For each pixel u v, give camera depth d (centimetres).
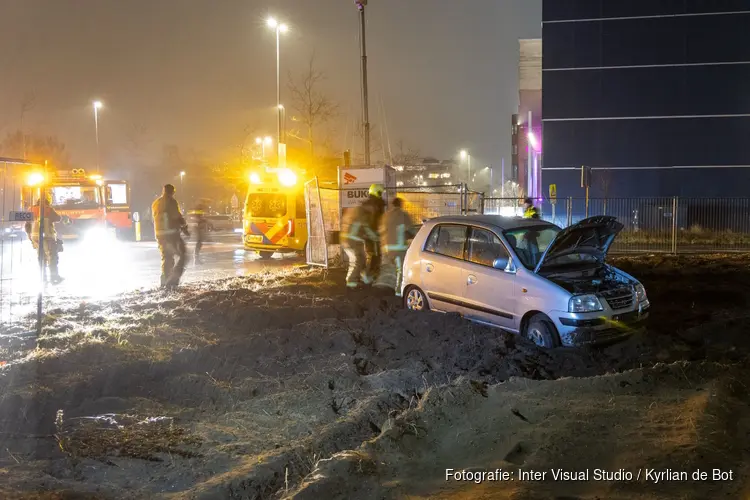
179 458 468
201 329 872
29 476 429
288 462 452
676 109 3328
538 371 693
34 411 566
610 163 3391
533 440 470
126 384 638
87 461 459
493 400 545
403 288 986
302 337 793
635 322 802
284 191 2064
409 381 634
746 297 1129
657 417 499
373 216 1229
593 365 725
